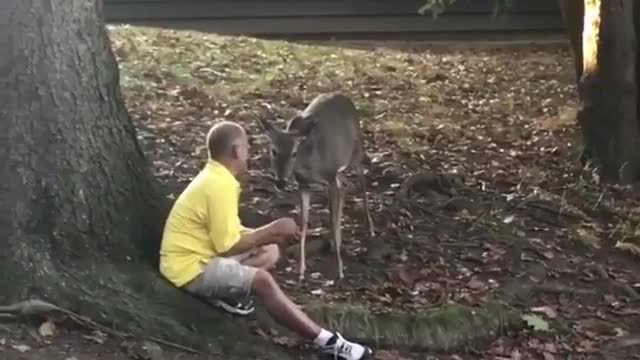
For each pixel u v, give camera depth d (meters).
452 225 10.81
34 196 6.96
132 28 22.33
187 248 7.04
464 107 17.84
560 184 13.09
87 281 6.98
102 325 6.82
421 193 11.73
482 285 9.34
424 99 18.09
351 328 7.70
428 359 7.69
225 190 6.93
